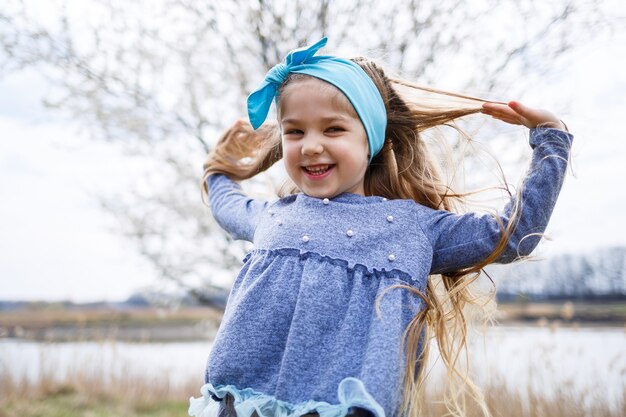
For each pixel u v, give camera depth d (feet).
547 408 13.92
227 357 5.19
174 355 26.55
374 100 5.86
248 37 14.42
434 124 6.46
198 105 15.31
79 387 22.06
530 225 5.38
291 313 5.24
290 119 5.67
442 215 5.76
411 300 5.28
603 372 15.79
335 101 5.57
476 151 7.02
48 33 14.15
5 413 19.29
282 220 5.78
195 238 15.99
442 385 12.62
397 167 6.44
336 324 5.14
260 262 5.60
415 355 5.25
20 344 23.31
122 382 22.04
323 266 5.32
